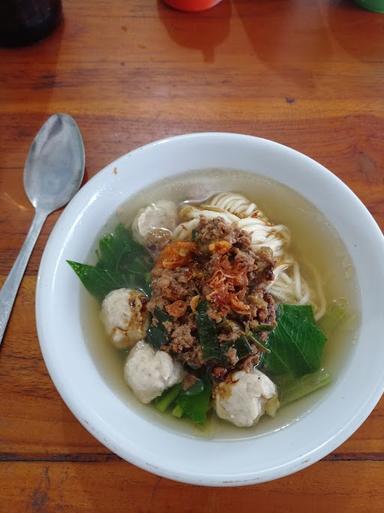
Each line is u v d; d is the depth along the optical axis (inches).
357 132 12.3
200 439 8.2
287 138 12.1
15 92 12.6
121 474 8.5
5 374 9.3
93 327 9.3
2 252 10.5
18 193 11.2
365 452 8.8
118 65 13.1
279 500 8.4
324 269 10.2
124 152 11.8
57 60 13.1
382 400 9.2
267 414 8.7
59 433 8.9
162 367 8.7
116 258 9.9
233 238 9.5
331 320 9.5
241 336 8.7
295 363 9.2
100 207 9.5
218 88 12.9
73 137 11.8
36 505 8.3
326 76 13.2
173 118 12.4
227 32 13.9
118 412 8.1
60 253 8.7
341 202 9.6
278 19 14.1
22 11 12.3
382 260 8.9
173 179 10.4
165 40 13.6
